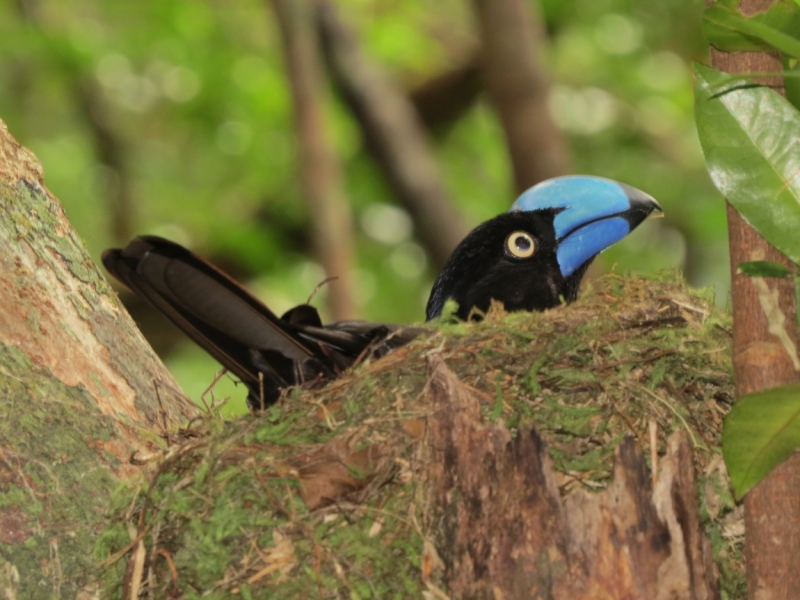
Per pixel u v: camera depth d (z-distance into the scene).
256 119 19.81
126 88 20.22
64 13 18.86
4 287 6.34
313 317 7.13
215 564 5.47
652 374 5.85
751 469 4.73
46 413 6.05
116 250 6.59
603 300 6.34
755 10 5.04
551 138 13.36
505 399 5.74
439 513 5.39
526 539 5.08
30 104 20.56
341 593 5.39
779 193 4.89
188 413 7.04
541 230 8.51
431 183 15.87
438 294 8.76
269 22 18.16
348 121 18.23
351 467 5.61
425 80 18.41
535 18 13.61
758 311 4.98
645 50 19.70
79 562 5.70
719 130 4.98
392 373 5.88
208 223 18.89
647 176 19.86
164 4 18.84
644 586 4.95
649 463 5.56
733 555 5.65
